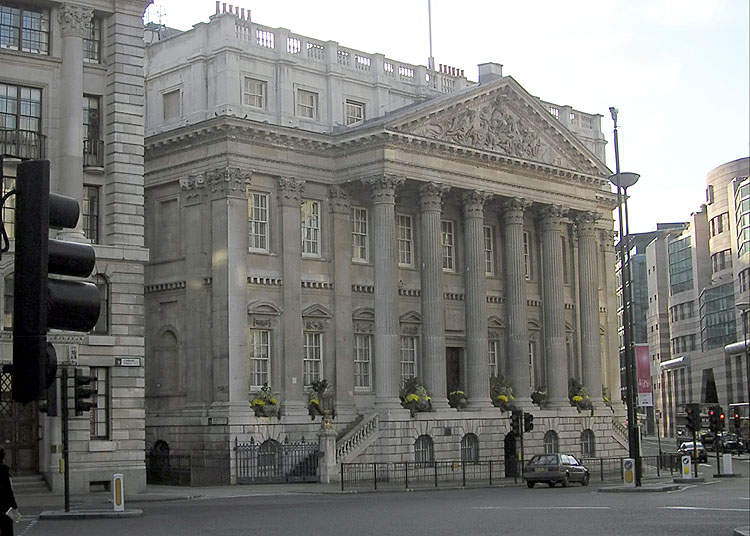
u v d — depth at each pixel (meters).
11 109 47.09
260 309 60.59
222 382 58.84
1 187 9.60
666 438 177.38
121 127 49.72
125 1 50.28
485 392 67.94
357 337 65.81
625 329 50.66
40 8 48.34
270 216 62.19
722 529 26.30
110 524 30.58
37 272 7.47
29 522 31.83
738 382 152.62
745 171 160.25
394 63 70.69
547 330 74.31
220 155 59.97
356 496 46.78
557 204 74.56
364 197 66.56
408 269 68.25
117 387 48.91
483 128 69.19
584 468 55.94
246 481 56.94
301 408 61.38
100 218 49.53
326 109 66.12
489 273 73.56
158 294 63.25
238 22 62.50
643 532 25.47
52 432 46.56
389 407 62.28
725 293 159.12
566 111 83.62
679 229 194.75
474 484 57.44
